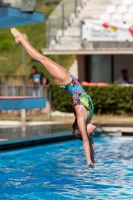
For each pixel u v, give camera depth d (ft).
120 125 97.19
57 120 113.29
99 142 86.43
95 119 113.91
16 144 78.84
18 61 196.03
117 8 146.00
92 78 143.64
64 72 47.62
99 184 54.75
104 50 132.16
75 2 146.72
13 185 54.44
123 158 70.95
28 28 215.10
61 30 140.77
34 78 127.34
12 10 81.97
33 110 118.62
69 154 75.15
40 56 47.44
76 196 49.34
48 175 59.72
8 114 117.91
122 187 53.31
